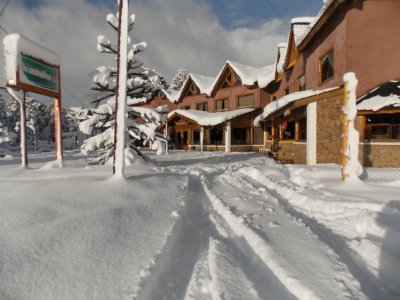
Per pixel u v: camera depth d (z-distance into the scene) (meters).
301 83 15.56
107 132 9.61
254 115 23.70
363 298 2.19
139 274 2.39
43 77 7.42
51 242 2.72
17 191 4.25
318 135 11.03
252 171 8.95
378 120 10.42
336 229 3.79
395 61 9.41
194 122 24.75
